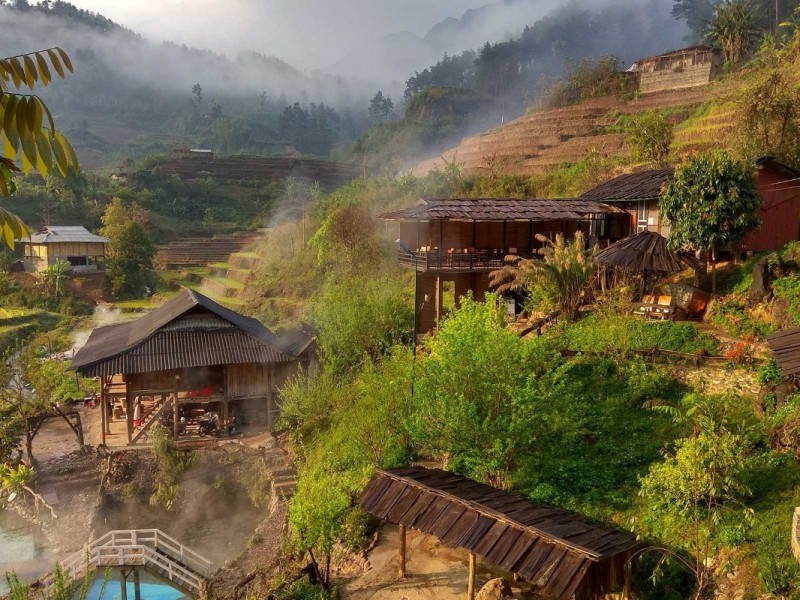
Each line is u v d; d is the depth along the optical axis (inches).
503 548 568.4
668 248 1067.3
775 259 957.2
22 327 2304.4
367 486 713.0
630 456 754.8
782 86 1425.9
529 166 2316.7
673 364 894.4
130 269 2906.0
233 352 1272.1
